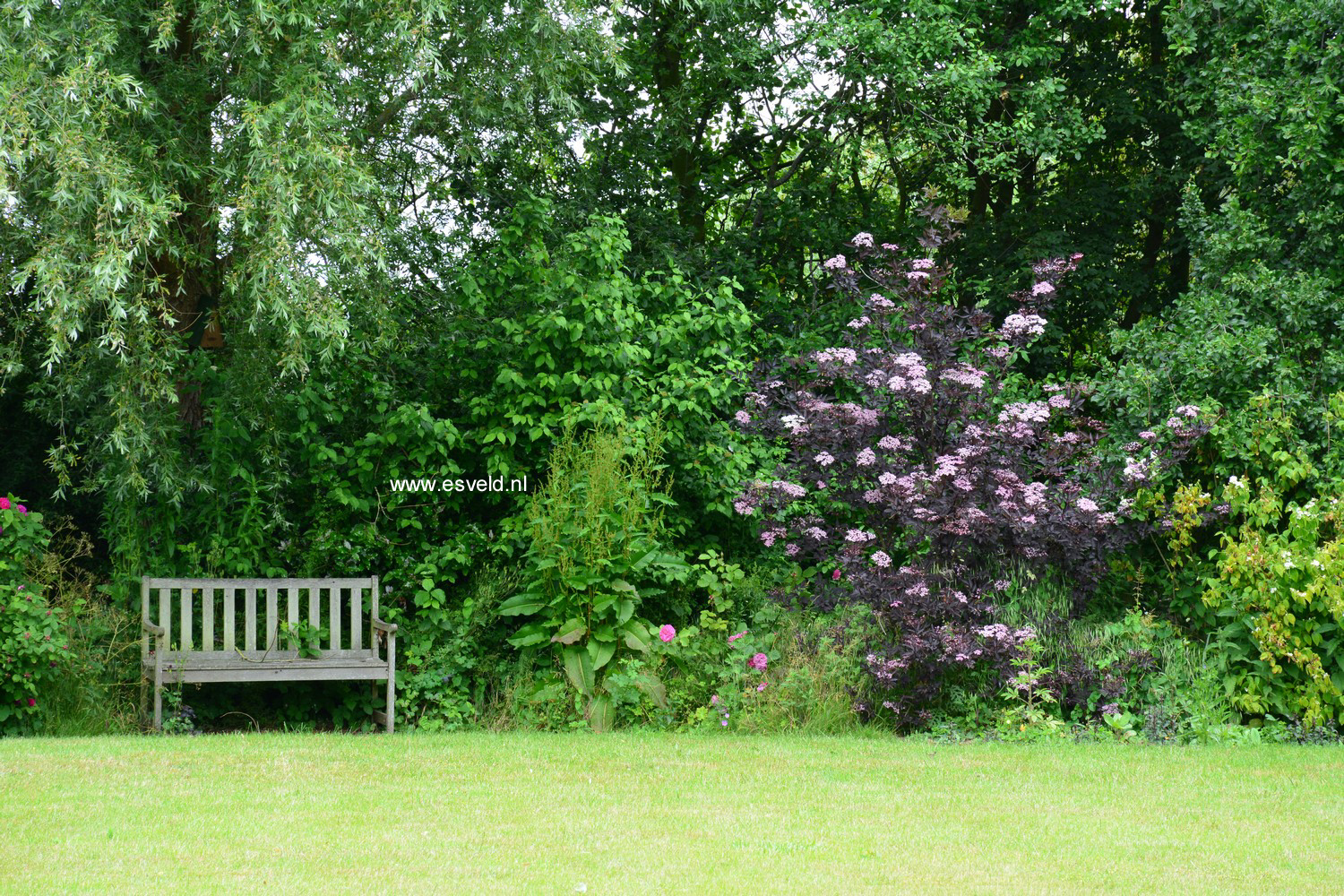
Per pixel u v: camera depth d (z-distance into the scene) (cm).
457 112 993
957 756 699
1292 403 916
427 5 804
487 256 1009
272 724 906
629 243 990
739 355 1016
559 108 1022
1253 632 820
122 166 734
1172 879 443
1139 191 1319
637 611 940
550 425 937
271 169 761
